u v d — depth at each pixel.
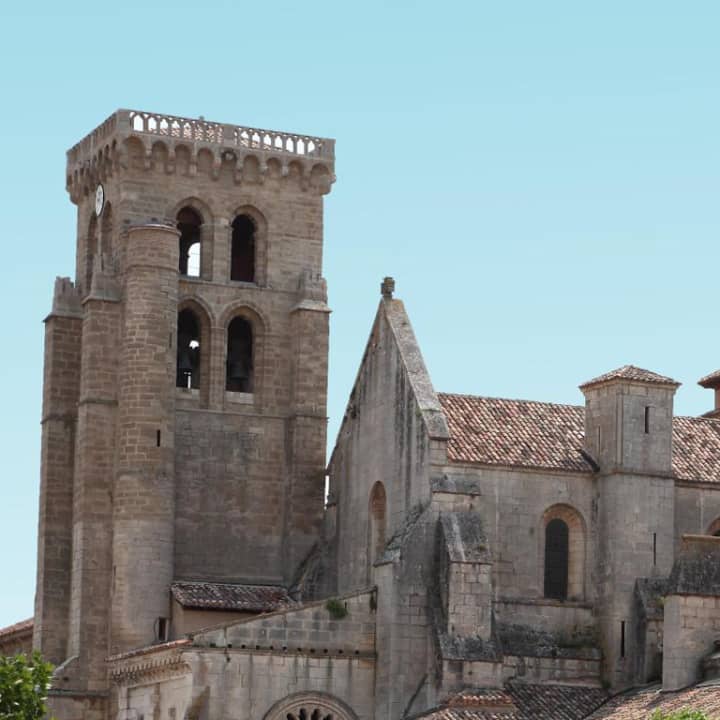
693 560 107.88
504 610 111.75
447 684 106.81
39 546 130.25
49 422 130.50
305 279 131.12
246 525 127.81
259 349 130.25
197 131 130.75
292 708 108.69
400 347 117.12
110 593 124.00
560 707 108.50
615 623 111.75
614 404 114.06
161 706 111.31
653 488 113.75
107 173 130.75
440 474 111.56
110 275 128.12
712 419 123.12
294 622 109.44
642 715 103.12
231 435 128.50
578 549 114.12
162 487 123.69
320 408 129.38
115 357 127.06
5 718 91.50
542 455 114.50
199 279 129.62
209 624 121.38
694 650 106.62
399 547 110.06
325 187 133.25
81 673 123.62
